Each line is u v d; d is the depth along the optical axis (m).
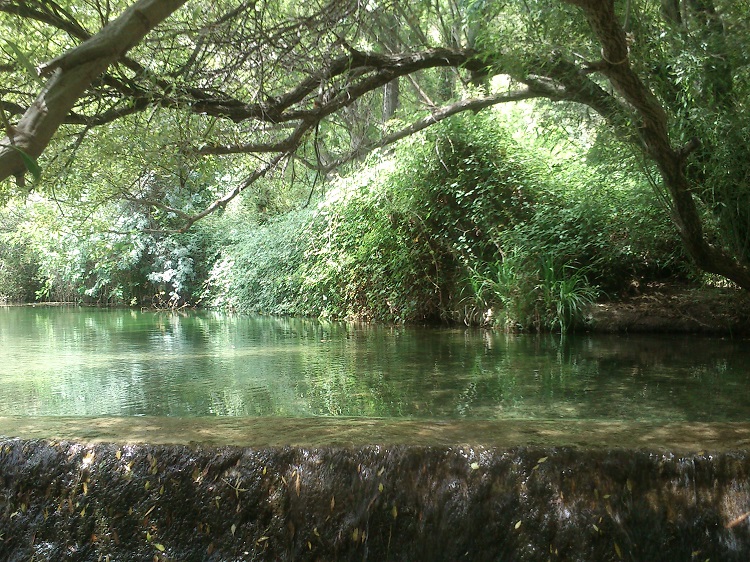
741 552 2.26
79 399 4.14
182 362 5.74
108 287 16.17
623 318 7.45
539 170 9.09
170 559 2.44
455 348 6.38
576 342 6.67
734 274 6.41
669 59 5.80
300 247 11.97
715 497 2.32
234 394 4.26
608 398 3.98
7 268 17.73
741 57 5.39
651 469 2.36
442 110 8.44
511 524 2.35
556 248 8.13
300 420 2.89
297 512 2.43
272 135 6.12
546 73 6.05
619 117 5.98
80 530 2.50
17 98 4.68
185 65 4.94
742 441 2.49
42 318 11.38
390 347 6.58
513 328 8.00
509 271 8.16
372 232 9.91
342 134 10.19
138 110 5.03
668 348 6.11
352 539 2.40
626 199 7.91
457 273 9.25
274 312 12.27
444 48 6.33
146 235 14.45
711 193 6.62
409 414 3.61
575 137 7.87
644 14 5.73
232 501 2.46
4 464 2.58
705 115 5.79
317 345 6.87
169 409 3.81
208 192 14.44
